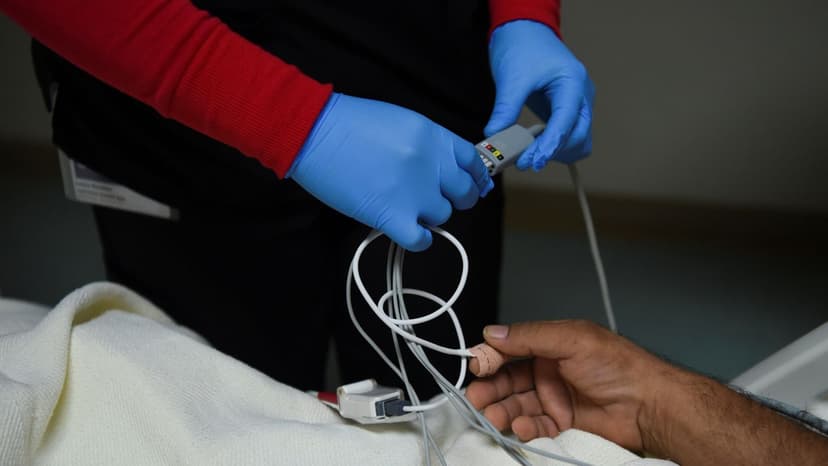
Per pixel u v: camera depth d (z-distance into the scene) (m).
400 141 0.66
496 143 0.74
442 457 0.61
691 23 2.14
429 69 0.85
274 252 0.91
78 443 0.65
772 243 2.33
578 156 0.90
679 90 2.23
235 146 0.67
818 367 0.70
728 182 2.33
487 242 0.92
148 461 0.63
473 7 0.86
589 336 0.70
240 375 0.70
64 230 2.20
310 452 0.61
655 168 2.35
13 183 2.51
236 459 0.60
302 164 0.68
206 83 0.63
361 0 0.81
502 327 0.71
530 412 0.75
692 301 1.98
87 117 0.84
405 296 0.88
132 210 0.90
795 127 2.21
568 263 2.16
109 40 0.61
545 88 0.87
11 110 2.59
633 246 2.28
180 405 0.64
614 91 2.28
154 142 0.83
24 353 0.67
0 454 0.58
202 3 0.80
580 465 0.61
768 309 1.95
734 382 0.75
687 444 0.67
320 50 0.83
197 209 0.88
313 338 1.01
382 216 0.68
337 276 0.95
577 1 2.17
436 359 0.91
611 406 0.72
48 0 0.59
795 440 0.63
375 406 0.63
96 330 0.70
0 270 1.99
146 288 0.97
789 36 2.10
